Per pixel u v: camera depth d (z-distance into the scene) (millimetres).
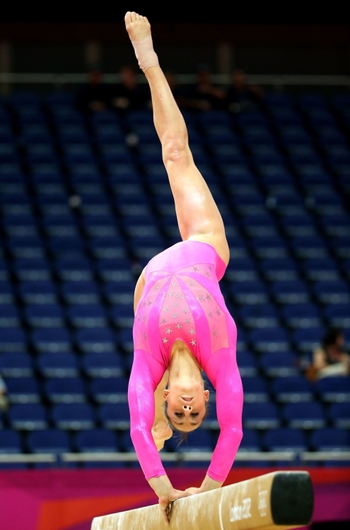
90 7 42531
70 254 31609
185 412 8680
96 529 10578
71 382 24641
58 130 38688
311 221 35031
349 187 37688
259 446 22797
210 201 10656
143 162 37406
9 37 43000
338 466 22250
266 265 32125
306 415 24047
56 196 34375
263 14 43500
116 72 43906
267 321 29141
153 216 34000
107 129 38969
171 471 19156
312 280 31859
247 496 6797
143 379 9195
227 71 44594
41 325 27766
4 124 38281
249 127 40406
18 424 22859
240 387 9203
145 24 11172
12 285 29422
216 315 9484
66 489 19000
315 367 25703
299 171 38156
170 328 9328
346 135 41031
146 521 9039
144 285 10102
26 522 18688
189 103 40938
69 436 22328
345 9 43656
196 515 7723
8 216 32938
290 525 6395
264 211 35438
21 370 25312
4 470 19188
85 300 29203
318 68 45219
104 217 33625
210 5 42781
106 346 26953
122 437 22609
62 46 43719
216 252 10281
